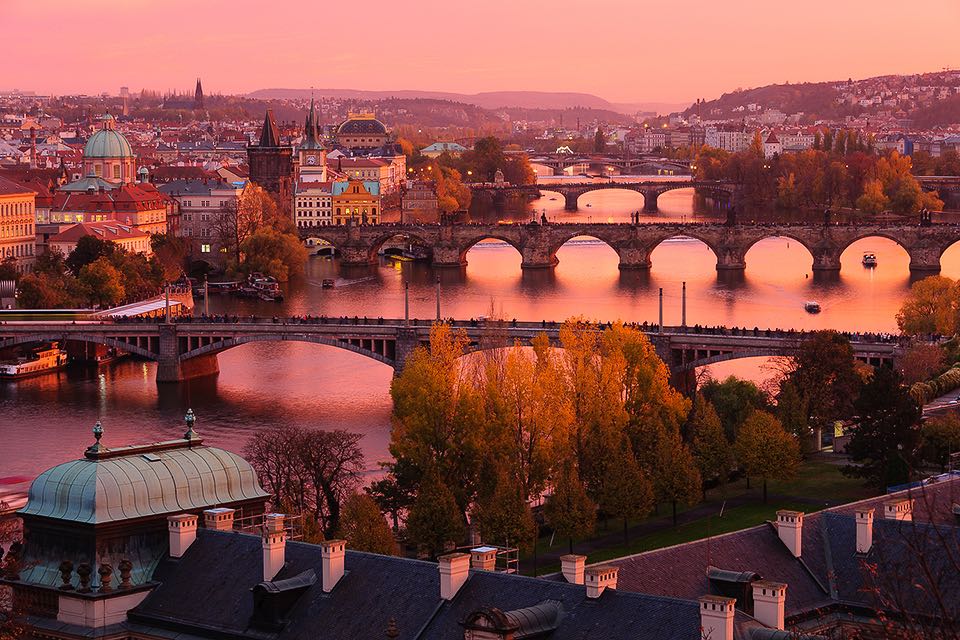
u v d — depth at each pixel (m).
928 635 136.38
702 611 195.50
